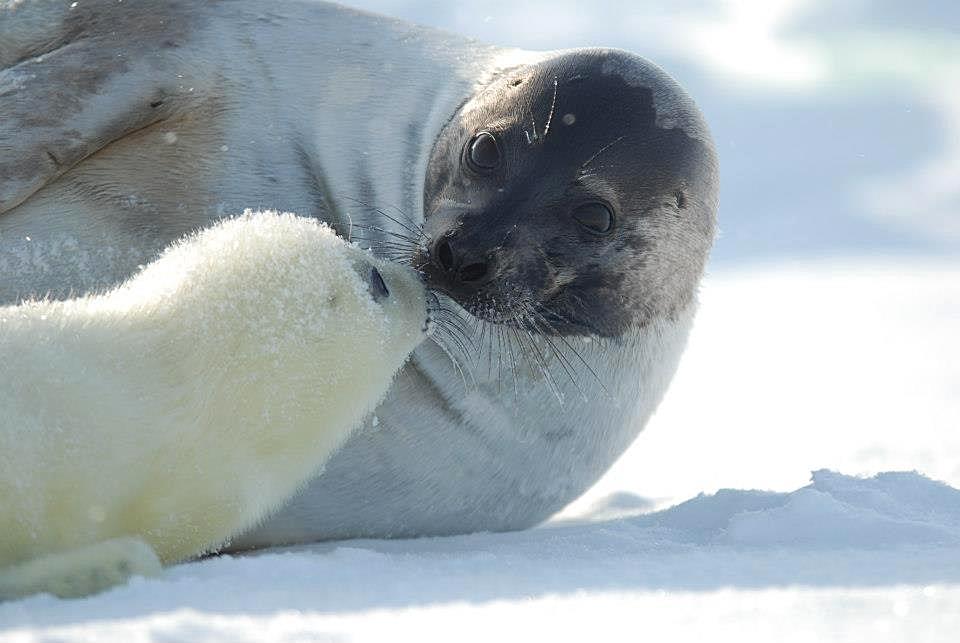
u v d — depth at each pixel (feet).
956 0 224.33
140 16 64.90
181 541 45.39
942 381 111.55
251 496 46.44
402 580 43.39
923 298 144.77
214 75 64.03
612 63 62.49
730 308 142.31
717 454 88.12
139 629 31.32
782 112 199.52
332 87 64.75
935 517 57.06
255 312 47.03
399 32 67.05
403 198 62.95
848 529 53.72
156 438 44.68
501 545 57.06
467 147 60.75
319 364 47.50
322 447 48.88
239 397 46.32
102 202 62.28
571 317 60.03
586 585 42.42
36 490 42.19
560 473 62.90
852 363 119.34
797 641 32.60
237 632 31.30
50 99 61.41
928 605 36.70
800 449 87.97
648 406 64.75
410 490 59.82
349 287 48.26
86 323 46.06
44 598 39.37
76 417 43.19
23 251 61.26
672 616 35.73
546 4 214.48
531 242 58.39
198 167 63.26
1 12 65.77
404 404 58.65
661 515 59.98
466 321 58.85
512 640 32.73
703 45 213.87
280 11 66.39
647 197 60.49
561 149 59.82
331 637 31.55
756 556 49.14
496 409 60.13
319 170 63.87
